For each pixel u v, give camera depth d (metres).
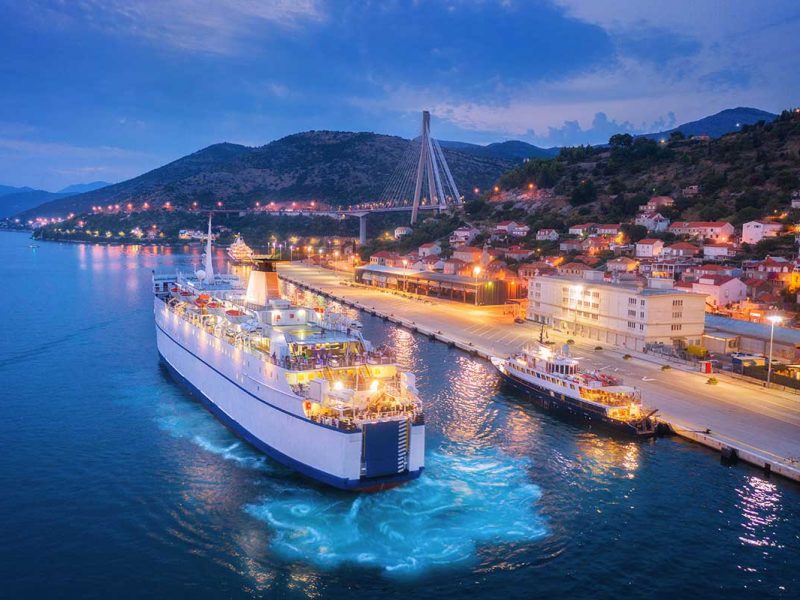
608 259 158.50
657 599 33.56
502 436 57.28
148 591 33.69
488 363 86.19
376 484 43.62
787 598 33.81
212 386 60.81
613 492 45.91
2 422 58.75
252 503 43.22
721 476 48.75
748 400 65.56
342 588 34.28
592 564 36.72
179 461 50.03
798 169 185.88
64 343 94.19
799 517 42.38
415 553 37.69
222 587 34.16
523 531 40.31
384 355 52.25
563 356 70.25
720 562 37.03
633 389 63.03
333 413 44.75
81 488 45.22
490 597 33.69
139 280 185.50
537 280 113.94
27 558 36.44
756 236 151.88
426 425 59.88
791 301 111.12
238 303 69.19
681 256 151.12
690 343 89.00
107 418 60.06
